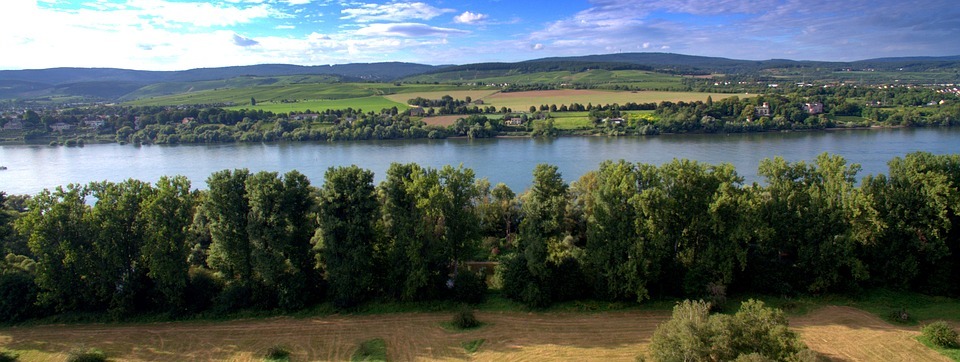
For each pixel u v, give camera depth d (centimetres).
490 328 4566
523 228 5188
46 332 4616
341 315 4900
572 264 5188
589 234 5072
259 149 17562
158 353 4238
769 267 5150
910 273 4981
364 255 4966
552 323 4641
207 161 15462
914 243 4947
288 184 4959
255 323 4759
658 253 4922
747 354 2950
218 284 5197
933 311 4662
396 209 5106
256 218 4819
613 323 4603
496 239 6794
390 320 4778
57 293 4722
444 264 5306
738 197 4953
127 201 4853
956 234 5075
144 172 14000
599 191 5056
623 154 14975
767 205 5281
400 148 17262
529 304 4978
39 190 12125
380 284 5288
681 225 5181
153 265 4719
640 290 4800
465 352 4166
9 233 6038
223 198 4853
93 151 17550
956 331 4253
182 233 4884
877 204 5178
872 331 4312
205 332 4597
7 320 4778
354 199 4969
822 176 5284
